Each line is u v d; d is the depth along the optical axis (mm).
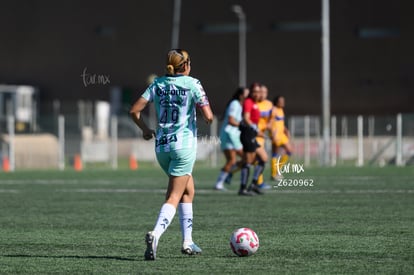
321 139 112125
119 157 129000
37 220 39031
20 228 35750
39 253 28109
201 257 26859
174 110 25891
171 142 25844
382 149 107875
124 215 41250
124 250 28750
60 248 29344
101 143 114875
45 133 145250
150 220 38875
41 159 111250
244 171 53219
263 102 56938
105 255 27531
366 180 68125
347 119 119938
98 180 71375
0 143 109625
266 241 30812
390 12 198625
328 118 100875
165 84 26031
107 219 39375
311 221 37812
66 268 24891
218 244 30141
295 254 27453
